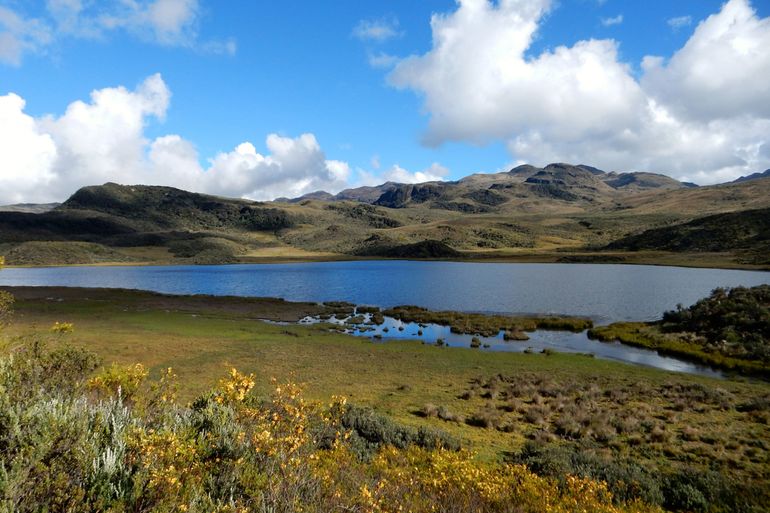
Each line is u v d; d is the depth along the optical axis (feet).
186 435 19.38
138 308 217.97
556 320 192.44
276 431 20.11
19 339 36.24
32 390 23.21
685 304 238.27
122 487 15.01
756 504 36.65
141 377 30.17
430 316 208.64
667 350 139.54
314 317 213.05
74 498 13.24
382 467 28.91
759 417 72.33
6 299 42.68
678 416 73.36
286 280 429.38
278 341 142.41
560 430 66.69
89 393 28.60
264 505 15.69
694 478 41.73
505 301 264.11
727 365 118.83
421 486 26.00
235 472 17.56
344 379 98.22
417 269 564.30
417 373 106.11
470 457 35.68
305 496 17.67
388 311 226.38
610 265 554.87
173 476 15.15
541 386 93.25
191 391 78.33
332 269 597.11
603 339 162.09
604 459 48.21
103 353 109.91
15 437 14.80
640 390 90.58
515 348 147.13
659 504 37.17
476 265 625.41
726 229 647.15
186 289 349.20
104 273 560.61
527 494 27.89
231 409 22.76
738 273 401.08
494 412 74.13
